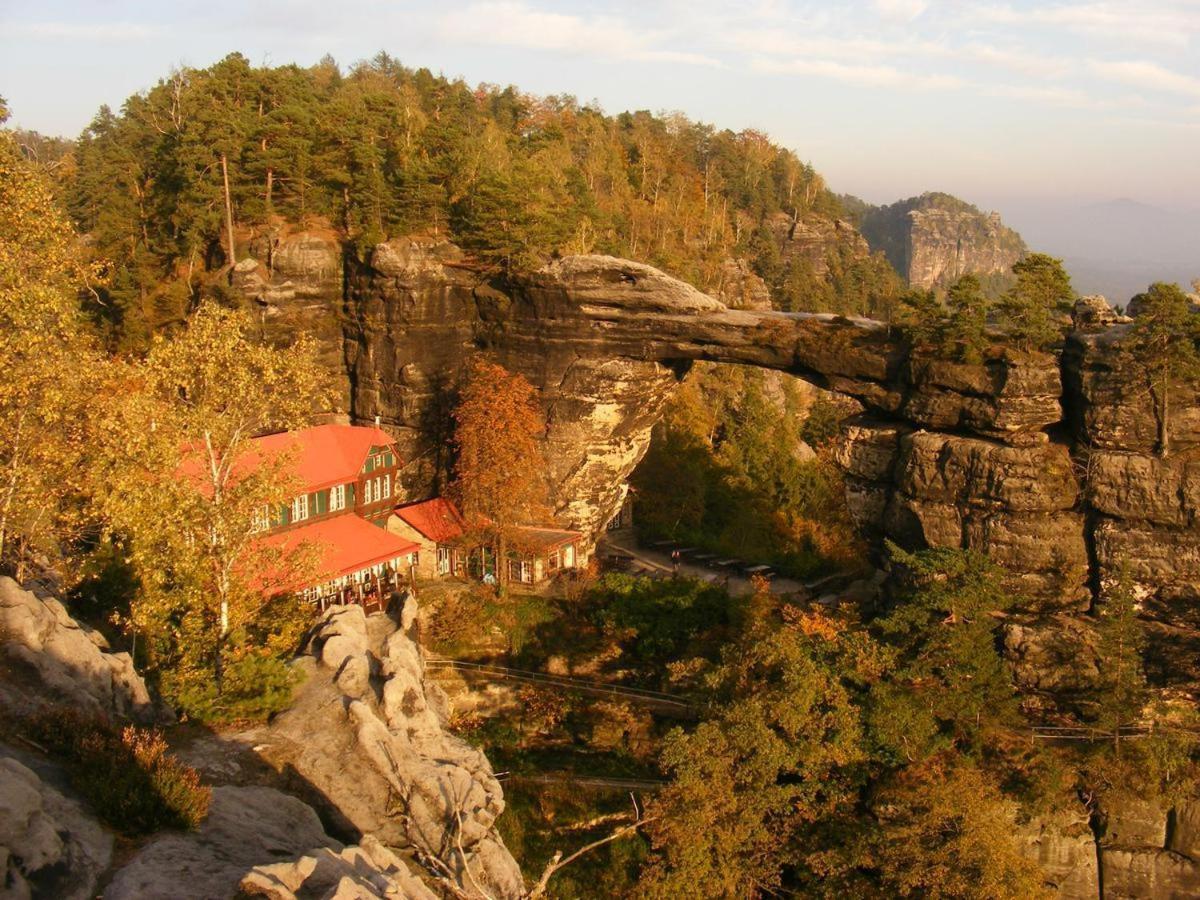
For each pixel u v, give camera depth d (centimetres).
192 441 3647
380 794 2886
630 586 5784
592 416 6319
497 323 6500
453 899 2614
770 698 4144
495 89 14812
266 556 3806
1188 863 4291
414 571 6153
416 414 6512
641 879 3816
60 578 3909
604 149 12688
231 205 6688
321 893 1955
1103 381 4800
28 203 4256
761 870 3950
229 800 2458
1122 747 4434
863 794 4303
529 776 4853
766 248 14725
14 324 3753
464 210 6631
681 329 5962
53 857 1814
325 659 3444
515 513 6072
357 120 6862
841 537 8219
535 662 5622
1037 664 4825
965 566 4669
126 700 2878
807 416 12100
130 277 7144
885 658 4450
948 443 5134
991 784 4238
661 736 5062
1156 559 4719
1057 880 4409
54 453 3822
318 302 6606
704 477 8488
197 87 7525
